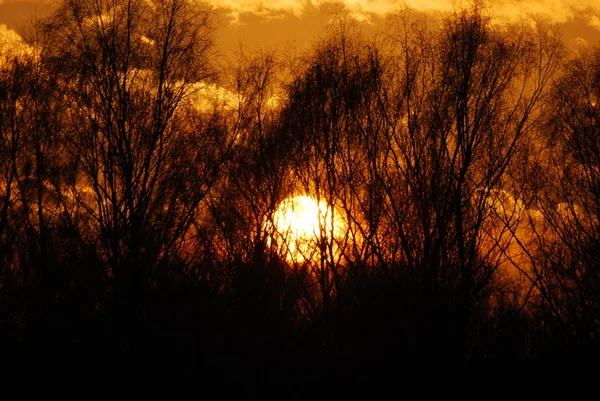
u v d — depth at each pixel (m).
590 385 104.94
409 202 113.25
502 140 114.00
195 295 115.44
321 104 116.31
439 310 107.62
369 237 111.50
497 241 109.69
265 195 118.38
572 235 110.44
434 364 106.81
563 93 114.50
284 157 117.62
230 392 112.06
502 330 107.12
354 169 114.75
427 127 114.44
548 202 112.88
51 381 112.50
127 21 124.44
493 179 113.31
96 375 113.25
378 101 115.81
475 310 108.38
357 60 117.31
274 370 111.62
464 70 113.88
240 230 118.00
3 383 111.88
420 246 110.94
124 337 114.56
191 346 114.31
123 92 121.75
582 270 109.31
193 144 122.50
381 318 109.12
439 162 112.88
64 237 117.12
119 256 116.62
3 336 113.81
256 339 112.75
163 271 117.00
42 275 115.31
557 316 107.12
